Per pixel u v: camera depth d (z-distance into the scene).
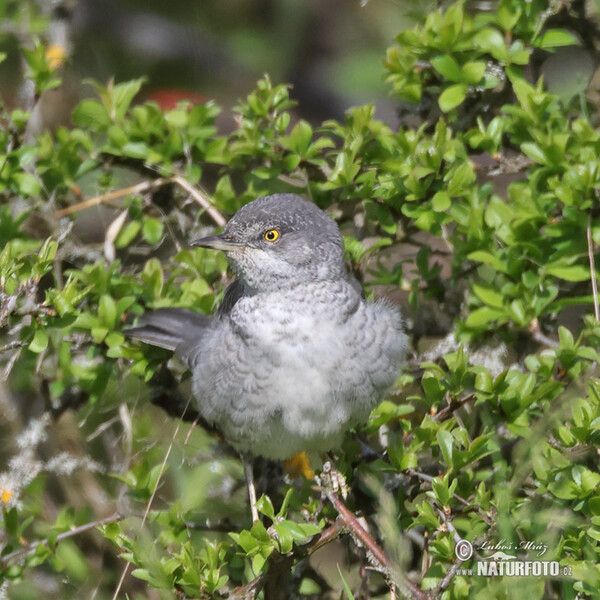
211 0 15.39
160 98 14.47
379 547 8.57
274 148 10.09
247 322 8.74
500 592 7.80
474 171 9.69
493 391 8.56
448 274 11.39
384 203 9.77
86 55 14.16
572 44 10.09
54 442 10.86
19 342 8.73
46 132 10.30
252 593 8.05
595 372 8.62
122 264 11.16
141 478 9.00
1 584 9.29
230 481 10.17
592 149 9.37
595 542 8.20
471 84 9.41
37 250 9.95
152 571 7.98
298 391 8.63
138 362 9.57
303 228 8.84
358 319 8.75
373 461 9.42
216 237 8.99
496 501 8.10
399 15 14.55
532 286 9.08
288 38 15.62
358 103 15.38
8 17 11.38
